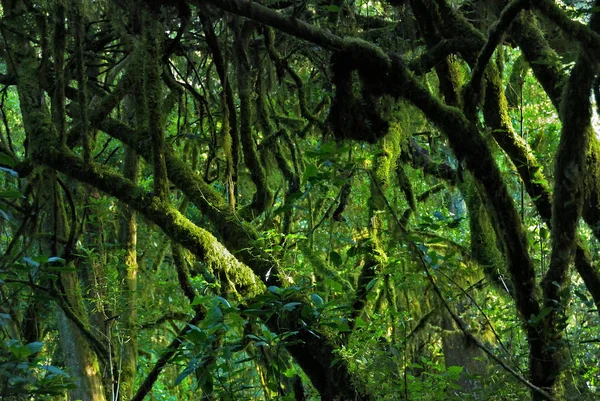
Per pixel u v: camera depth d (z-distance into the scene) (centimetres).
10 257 632
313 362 458
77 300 612
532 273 464
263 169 646
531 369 452
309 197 658
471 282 721
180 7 525
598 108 434
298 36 488
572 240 440
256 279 480
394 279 542
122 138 567
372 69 489
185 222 495
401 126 587
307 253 538
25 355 244
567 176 435
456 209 945
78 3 522
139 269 732
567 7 545
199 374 373
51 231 678
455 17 546
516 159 536
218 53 605
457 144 473
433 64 539
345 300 492
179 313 753
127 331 654
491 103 543
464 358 814
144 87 518
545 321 445
